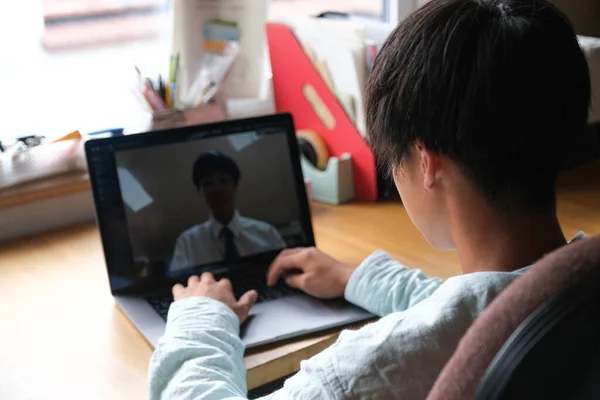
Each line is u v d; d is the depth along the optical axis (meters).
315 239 1.30
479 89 0.68
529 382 0.48
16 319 1.09
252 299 1.08
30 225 1.41
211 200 1.21
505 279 0.70
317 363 0.71
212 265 1.20
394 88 0.75
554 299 0.49
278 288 1.15
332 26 1.49
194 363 0.87
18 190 1.38
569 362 0.48
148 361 0.98
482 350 0.51
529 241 0.73
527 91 0.68
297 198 1.27
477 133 0.69
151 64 1.66
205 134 1.22
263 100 1.64
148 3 1.69
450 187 0.74
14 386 0.93
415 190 0.78
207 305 1.00
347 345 0.70
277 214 1.25
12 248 1.34
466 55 0.69
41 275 1.23
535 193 0.72
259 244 1.23
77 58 1.63
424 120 0.72
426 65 0.71
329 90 1.49
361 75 1.43
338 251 1.27
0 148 1.43
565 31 0.72
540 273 0.52
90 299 1.15
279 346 1.00
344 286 1.10
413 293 1.03
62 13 1.59
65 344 1.02
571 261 0.51
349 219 1.41
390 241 1.31
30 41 1.57
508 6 0.72
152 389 0.88
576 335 0.48
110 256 1.15
